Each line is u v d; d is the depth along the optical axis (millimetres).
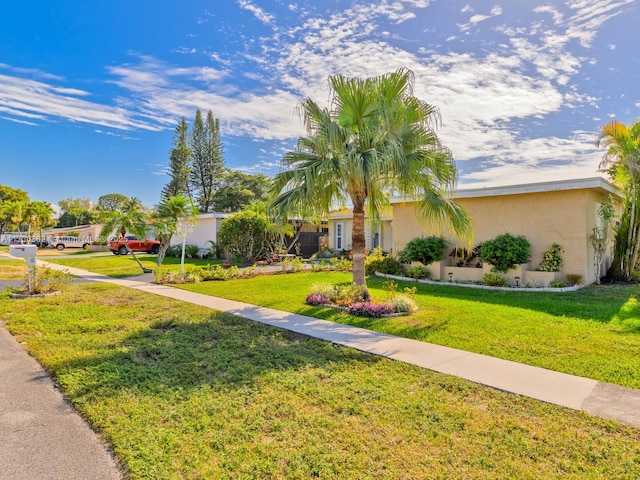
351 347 5289
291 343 5516
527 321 6637
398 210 14000
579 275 10250
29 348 5227
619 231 11531
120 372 4320
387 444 2896
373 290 10250
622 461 2666
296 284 11695
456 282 11703
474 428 3125
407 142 7875
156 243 27250
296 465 2633
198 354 4980
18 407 3500
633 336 5695
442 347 5281
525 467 2617
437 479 2498
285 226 8469
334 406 3510
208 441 2930
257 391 3840
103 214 15211
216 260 21156
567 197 10539
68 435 3025
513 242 10656
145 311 7766
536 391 3826
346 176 7340
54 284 10258
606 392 3791
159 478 2490
